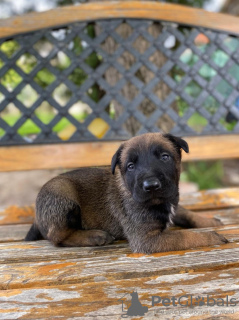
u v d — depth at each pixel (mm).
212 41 1059
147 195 561
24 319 398
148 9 1007
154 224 607
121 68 1021
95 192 706
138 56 1024
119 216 663
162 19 1015
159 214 611
